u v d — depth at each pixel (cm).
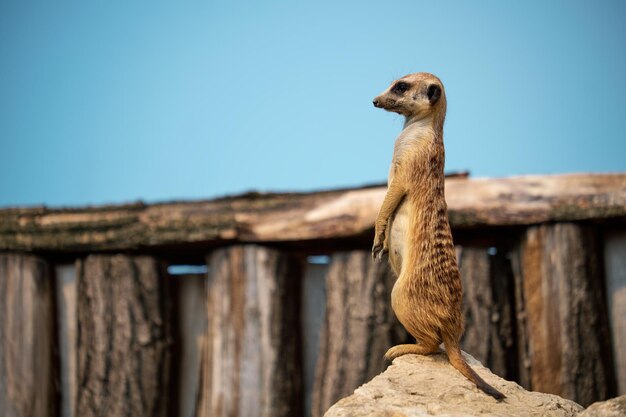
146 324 1394
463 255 1339
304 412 1376
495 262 1345
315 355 1394
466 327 1310
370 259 1348
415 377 834
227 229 1371
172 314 1425
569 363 1285
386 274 1341
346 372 1309
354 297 1338
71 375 1440
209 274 1405
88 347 1395
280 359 1358
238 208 1386
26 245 1424
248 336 1362
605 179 1316
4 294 1427
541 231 1316
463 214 1311
